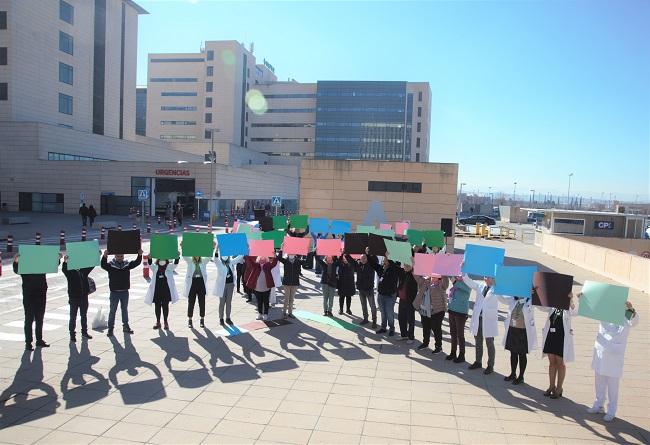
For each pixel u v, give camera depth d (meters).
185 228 38.59
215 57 104.44
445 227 25.59
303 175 26.20
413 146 114.56
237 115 106.94
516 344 8.10
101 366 8.50
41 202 50.75
